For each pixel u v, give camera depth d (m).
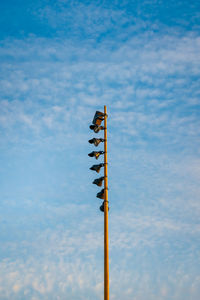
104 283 18.36
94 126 21.61
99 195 20.39
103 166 21.06
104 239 19.38
